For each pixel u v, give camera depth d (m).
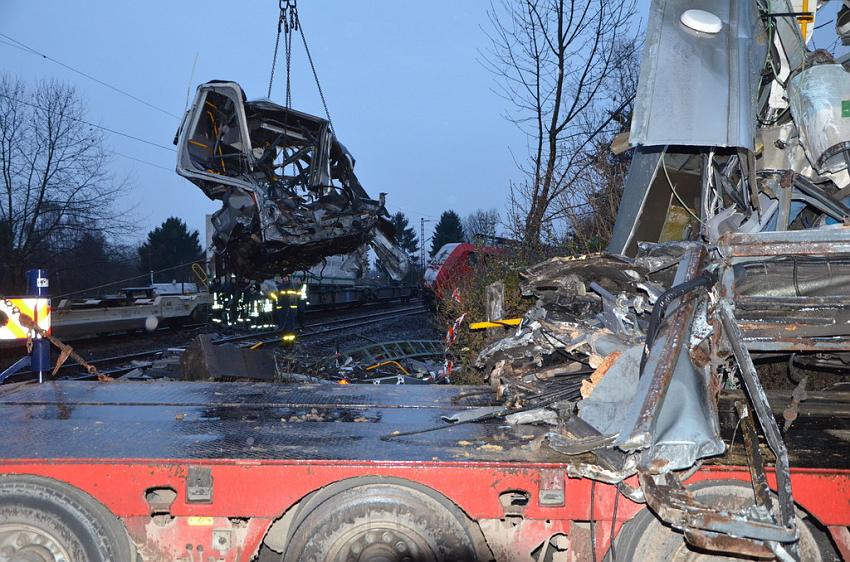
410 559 3.42
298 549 3.42
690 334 3.48
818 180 4.98
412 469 3.39
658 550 3.46
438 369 10.55
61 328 15.02
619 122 13.05
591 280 4.89
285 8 14.16
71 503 3.35
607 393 3.64
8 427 4.01
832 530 3.56
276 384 5.74
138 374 8.63
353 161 16.06
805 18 5.41
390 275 17.70
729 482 3.46
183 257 61.47
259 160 14.62
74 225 32.03
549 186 11.45
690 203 5.50
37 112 30.64
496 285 5.70
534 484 3.41
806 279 3.78
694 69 4.29
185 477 3.35
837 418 4.65
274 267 16.14
